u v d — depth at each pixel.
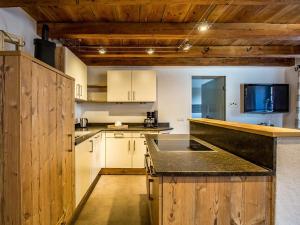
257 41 3.78
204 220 1.38
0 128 1.44
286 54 4.10
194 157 1.74
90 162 3.46
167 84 5.13
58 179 2.09
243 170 1.38
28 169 1.55
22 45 2.11
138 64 4.86
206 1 2.10
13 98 1.44
